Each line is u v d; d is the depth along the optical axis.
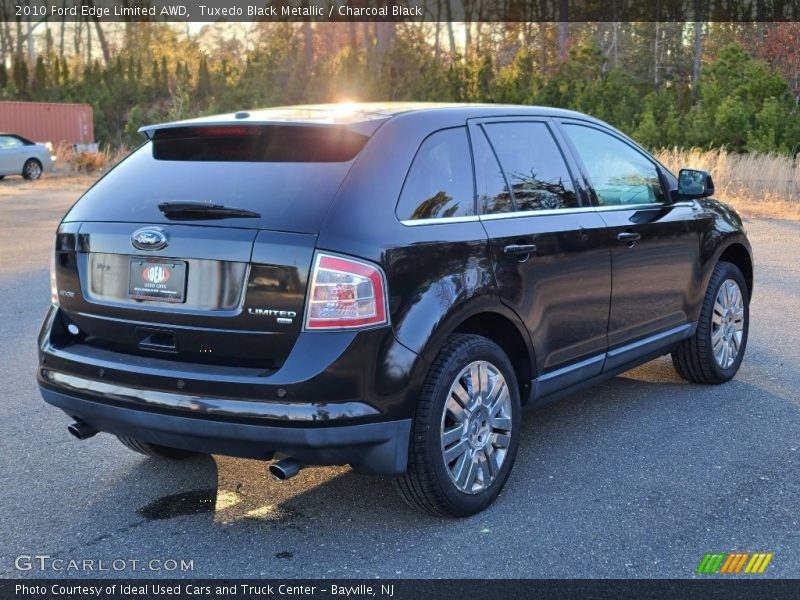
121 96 49.19
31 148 28.19
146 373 3.63
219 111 42.47
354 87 41.06
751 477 4.39
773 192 18.73
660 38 57.97
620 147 5.26
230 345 3.56
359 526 3.91
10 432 5.11
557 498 4.17
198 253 3.59
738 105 22.11
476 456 3.95
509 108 4.55
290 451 3.48
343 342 3.43
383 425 3.54
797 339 7.18
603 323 4.82
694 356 5.81
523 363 4.36
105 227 3.85
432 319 3.66
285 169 3.73
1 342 7.17
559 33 54.66
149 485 4.39
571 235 4.52
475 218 4.05
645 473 4.46
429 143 3.98
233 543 3.76
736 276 6.01
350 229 3.50
